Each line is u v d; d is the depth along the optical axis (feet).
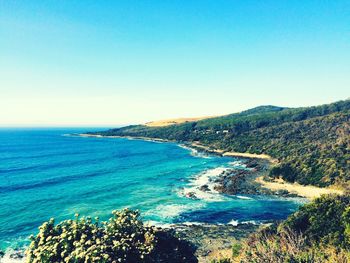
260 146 395.55
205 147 476.95
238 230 128.77
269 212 154.10
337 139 303.89
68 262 51.93
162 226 133.49
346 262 45.47
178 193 193.06
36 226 134.51
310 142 345.10
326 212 91.40
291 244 51.11
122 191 198.70
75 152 453.58
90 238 57.72
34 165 322.55
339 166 208.74
